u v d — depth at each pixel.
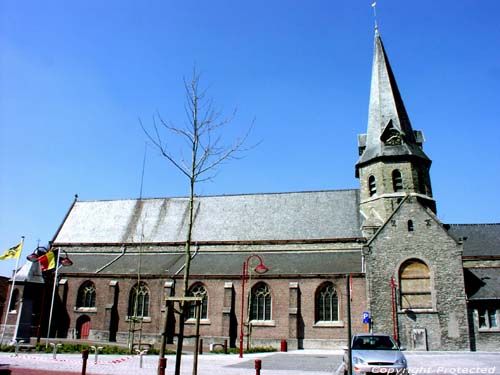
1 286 55.25
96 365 21.77
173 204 53.25
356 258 41.31
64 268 46.91
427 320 34.75
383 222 41.34
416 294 35.75
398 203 41.81
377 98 47.25
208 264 44.25
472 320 34.53
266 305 39.97
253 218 49.03
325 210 47.50
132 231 51.41
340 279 38.47
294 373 19.81
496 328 33.97
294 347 37.31
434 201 42.97
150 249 49.09
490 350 33.38
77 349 29.11
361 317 36.91
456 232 42.91
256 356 29.30
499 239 41.31
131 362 23.50
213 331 39.75
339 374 19.64
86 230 53.00
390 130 44.69
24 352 27.47
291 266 41.66
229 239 47.44
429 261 36.12
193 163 15.38
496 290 35.09
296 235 45.91
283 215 48.44
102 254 50.09
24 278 39.53
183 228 50.16
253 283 40.47
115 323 42.47
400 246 37.03
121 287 43.53
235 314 39.97
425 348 34.06
